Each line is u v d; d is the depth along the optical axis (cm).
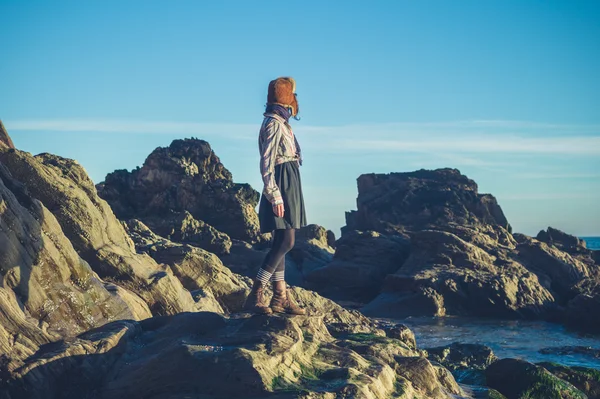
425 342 1873
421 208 4509
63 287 778
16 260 721
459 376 1032
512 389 934
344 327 1021
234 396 566
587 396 1004
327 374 621
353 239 3375
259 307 668
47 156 1202
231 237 3491
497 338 1992
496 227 4175
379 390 616
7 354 615
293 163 640
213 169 3772
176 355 609
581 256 3738
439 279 2797
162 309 1108
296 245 3650
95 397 626
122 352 677
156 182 3641
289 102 643
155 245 1788
